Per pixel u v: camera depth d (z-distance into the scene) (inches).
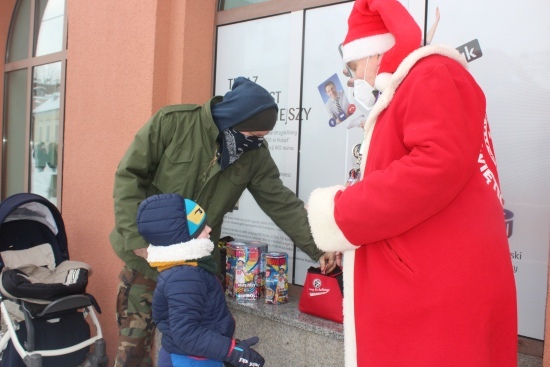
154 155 101.3
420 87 53.8
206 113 99.0
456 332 53.0
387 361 56.6
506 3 92.7
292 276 127.5
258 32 133.7
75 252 160.9
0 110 229.8
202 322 82.2
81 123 158.1
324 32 120.7
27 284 117.3
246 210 137.4
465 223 54.3
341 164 118.4
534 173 90.6
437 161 50.4
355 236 57.3
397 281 56.8
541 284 89.7
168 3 136.6
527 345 90.3
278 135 130.0
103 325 151.6
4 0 222.8
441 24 100.0
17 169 227.0
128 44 141.5
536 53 90.1
